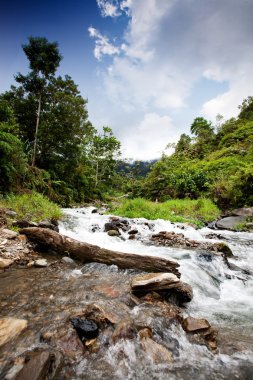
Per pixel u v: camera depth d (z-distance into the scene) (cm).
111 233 746
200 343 234
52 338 219
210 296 374
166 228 945
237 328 274
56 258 481
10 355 197
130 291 335
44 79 1881
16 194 1008
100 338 227
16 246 491
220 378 190
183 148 5100
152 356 210
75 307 280
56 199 1628
